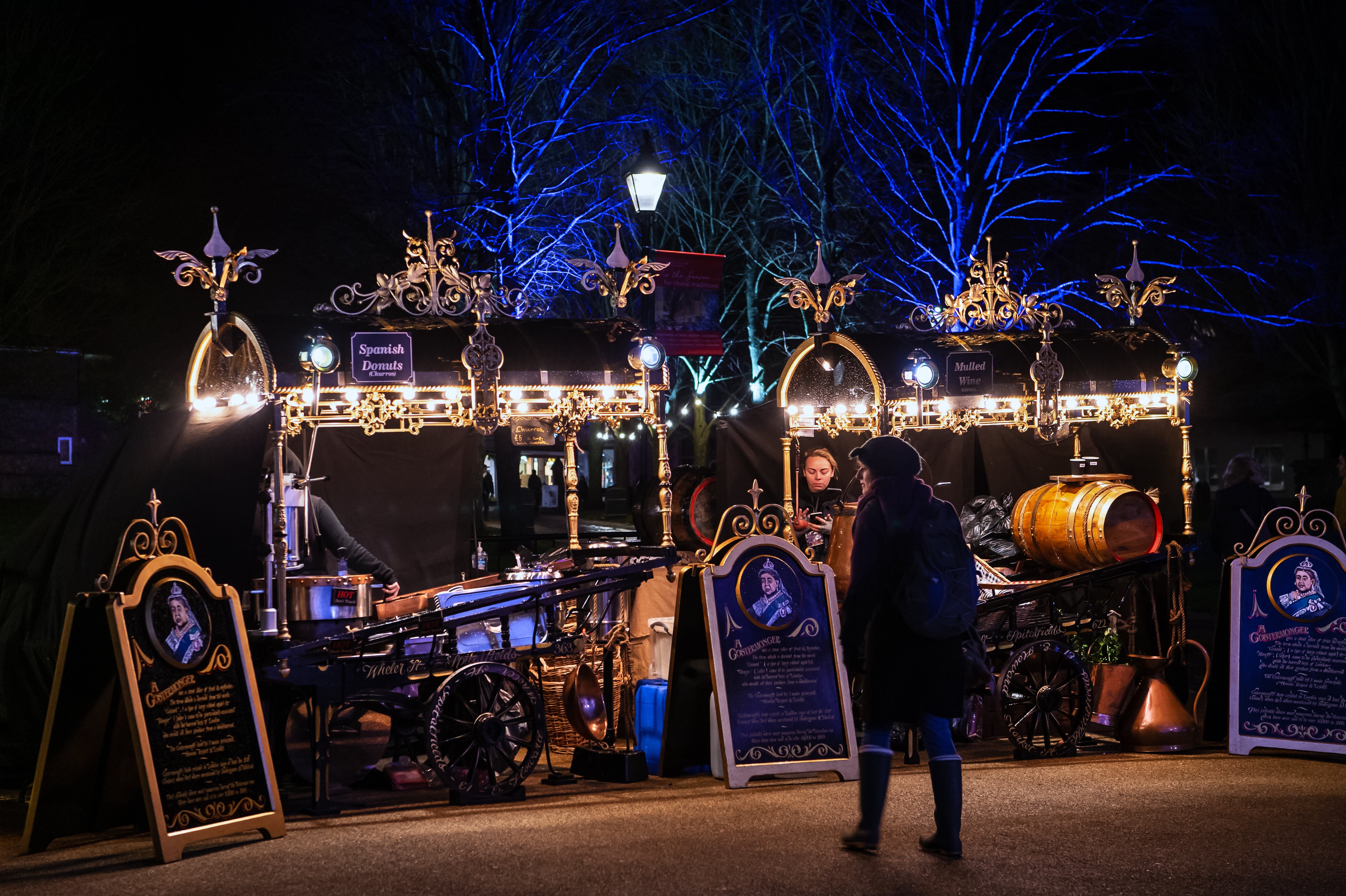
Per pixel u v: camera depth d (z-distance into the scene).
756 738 6.45
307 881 4.62
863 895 4.33
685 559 8.55
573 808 5.91
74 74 18.27
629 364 7.62
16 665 6.63
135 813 5.58
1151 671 7.50
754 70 24.39
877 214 23.20
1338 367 21.89
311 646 5.99
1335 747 7.00
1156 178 21.95
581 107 20.19
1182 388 8.41
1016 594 7.31
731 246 27.83
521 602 6.91
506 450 18.17
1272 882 4.45
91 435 33.00
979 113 21.22
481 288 7.36
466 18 16.73
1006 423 8.77
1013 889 4.39
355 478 8.97
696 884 4.48
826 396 9.27
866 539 4.91
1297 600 7.26
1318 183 20.80
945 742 4.89
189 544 5.67
